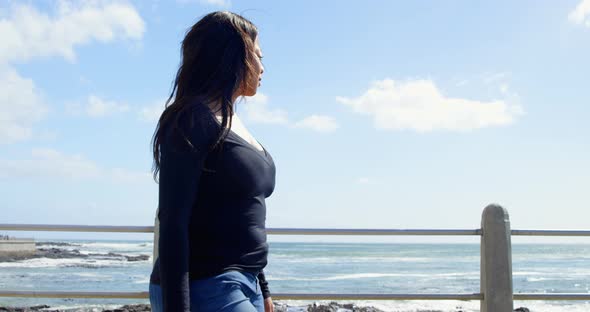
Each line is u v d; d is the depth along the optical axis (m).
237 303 1.53
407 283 31.78
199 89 1.65
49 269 39.53
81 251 75.00
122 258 57.16
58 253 64.88
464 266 48.97
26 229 3.88
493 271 3.93
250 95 1.81
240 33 1.72
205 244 1.55
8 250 53.56
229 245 1.57
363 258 61.53
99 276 33.72
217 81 1.65
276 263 50.84
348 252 76.50
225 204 1.57
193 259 1.54
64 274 35.12
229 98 1.65
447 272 41.19
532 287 30.67
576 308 18.03
